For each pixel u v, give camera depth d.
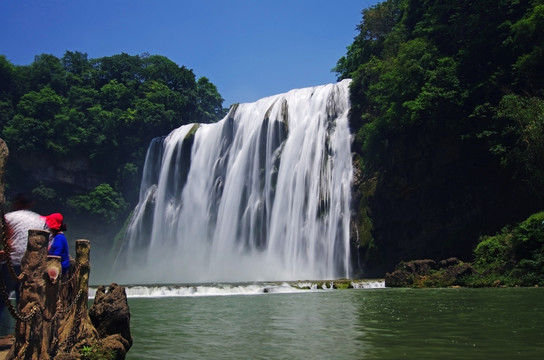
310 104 47.53
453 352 8.25
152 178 62.34
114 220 67.75
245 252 46.72
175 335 10.94
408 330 10.71
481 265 27.45
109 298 8.84
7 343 7.98
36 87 80.38
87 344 7.62
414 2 46.19
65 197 70.38
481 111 33.66
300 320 13.13
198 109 83.88
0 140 5.66
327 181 43.03
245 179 49.31
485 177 34.78
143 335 11.00
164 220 56.84
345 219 41.28
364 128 42.28
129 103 79.31
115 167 71.81
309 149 44.94
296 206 43.88
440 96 34.38
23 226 7.70
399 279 27.55
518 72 32.59
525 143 29.25
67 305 7.74
